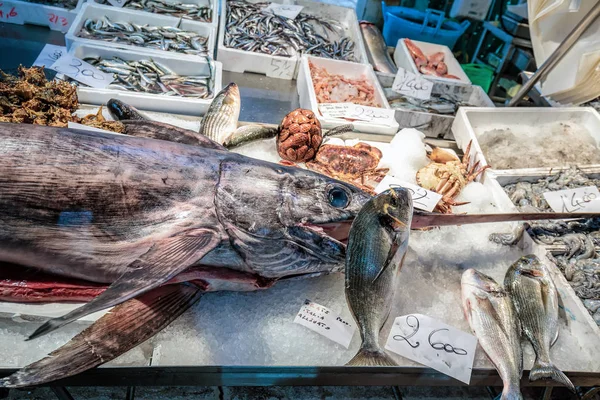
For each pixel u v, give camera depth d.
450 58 1.94
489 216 0.99
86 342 0.72
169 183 0.81
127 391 0.91
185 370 0.79
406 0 2.25
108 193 0.78
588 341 0.96
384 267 0.82
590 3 1.28
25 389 0.88
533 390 1.05
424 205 1.13
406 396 1.01
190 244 0.76
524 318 0.97
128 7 1.77
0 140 0.76
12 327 0.80
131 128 1.05
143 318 0.78
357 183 1.16
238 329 0.87
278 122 1.50
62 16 1.68
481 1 2.09
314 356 0.86
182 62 1.51
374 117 1.42
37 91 1.09
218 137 1.21
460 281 1.05
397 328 0.90
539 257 1.10
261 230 0.82
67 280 0.82
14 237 0.76
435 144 1.46
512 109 1.48
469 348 0.90
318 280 0.98
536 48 1.48
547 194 1.25
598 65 1.34
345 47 1.93
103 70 1.42
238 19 1.90
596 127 1.49
